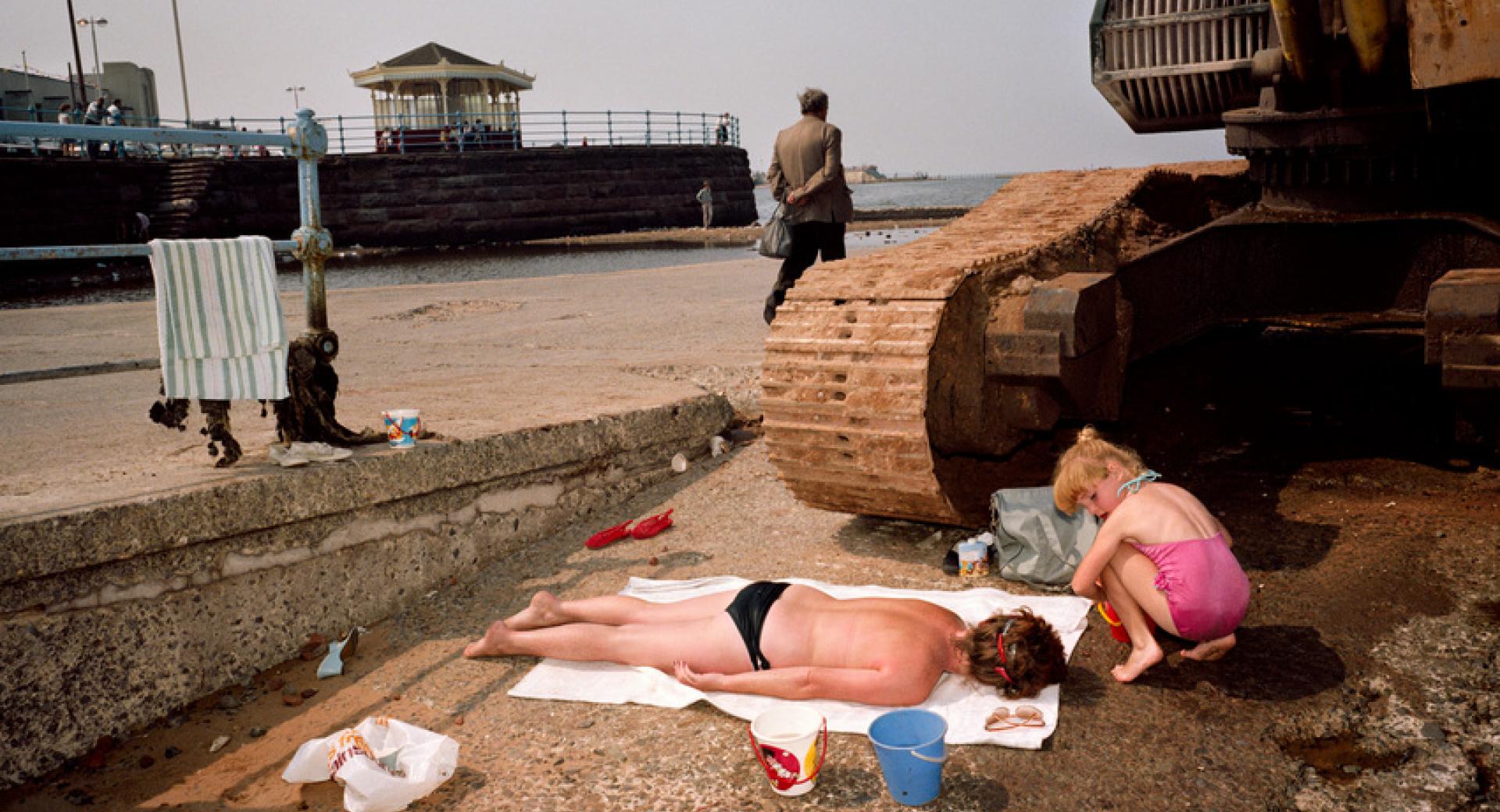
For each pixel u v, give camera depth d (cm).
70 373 449
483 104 4241
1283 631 390
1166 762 314
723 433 689
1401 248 508
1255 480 551
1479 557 436
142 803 345
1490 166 517
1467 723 325
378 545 475
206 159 3266
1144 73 614
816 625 362
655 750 342
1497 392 414
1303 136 549
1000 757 321
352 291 1534
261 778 354
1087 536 427
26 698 367
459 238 3759
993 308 464
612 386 707
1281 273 537
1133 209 596
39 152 3061
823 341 457
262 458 474
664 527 549
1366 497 517
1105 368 485
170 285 425
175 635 406
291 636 443
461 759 347
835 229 802
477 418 575
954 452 466
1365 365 734
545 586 491
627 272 1705
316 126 471
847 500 485
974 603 420
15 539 360
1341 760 314
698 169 4397
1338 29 510
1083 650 388
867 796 308
